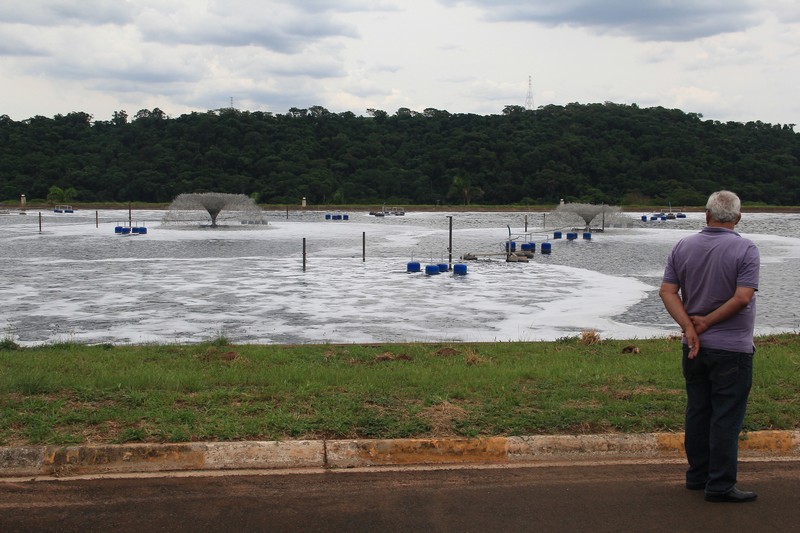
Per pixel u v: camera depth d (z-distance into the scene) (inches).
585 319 716.0
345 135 5036.9
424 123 5408.5
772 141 5226.4
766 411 291.7
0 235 1913.1
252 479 237.9
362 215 3491.6
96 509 213.5
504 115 5649.6
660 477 241.8
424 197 4483.3
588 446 264.5
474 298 855.7
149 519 206.7
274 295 870.4
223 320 702.5
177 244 1652.3
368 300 834.8
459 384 336.2
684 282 227.0
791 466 252.5
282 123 5132.9
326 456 253.9
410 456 257.3
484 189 4512.8
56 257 1331.2
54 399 303.0
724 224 223.9
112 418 276.8
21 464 243.9
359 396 311.0
